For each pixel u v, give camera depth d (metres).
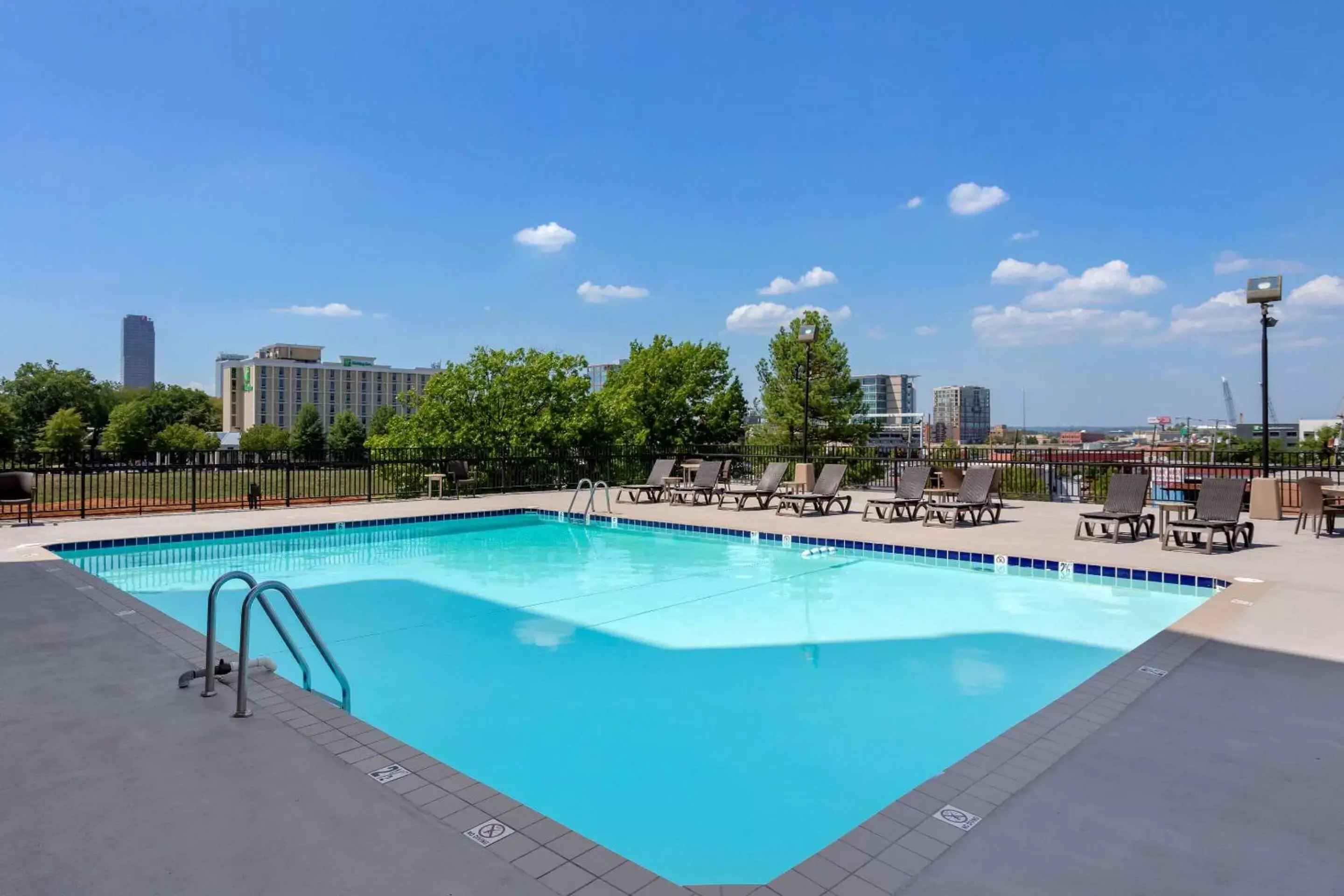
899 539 10.57
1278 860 2.43
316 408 151.38
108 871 2.37
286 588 4.23
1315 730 3.58
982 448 18.45
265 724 3.72
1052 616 7.26
